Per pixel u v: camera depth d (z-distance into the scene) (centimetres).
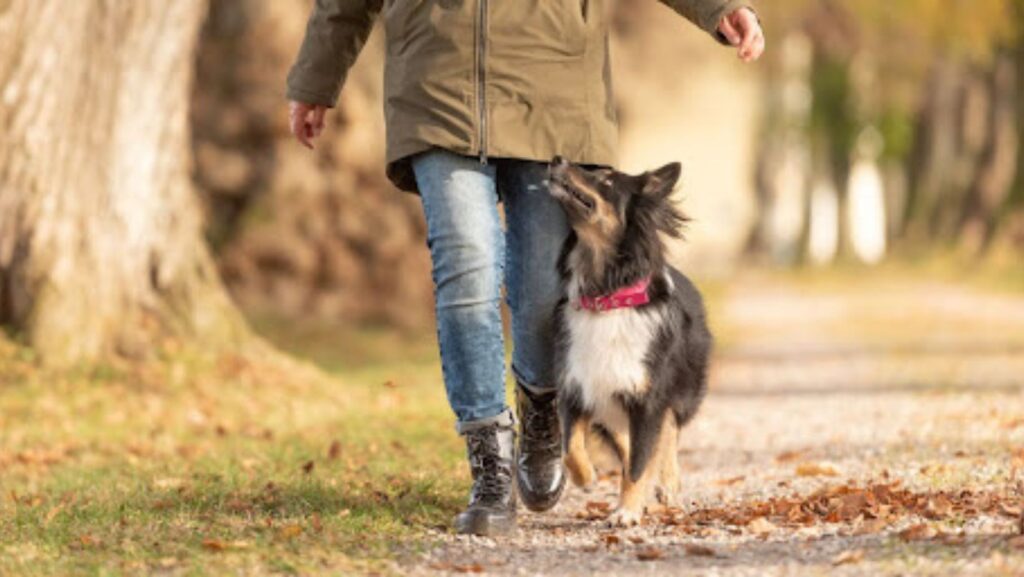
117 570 668
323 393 1570
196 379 1546
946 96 6116
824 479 997
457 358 771
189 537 750
